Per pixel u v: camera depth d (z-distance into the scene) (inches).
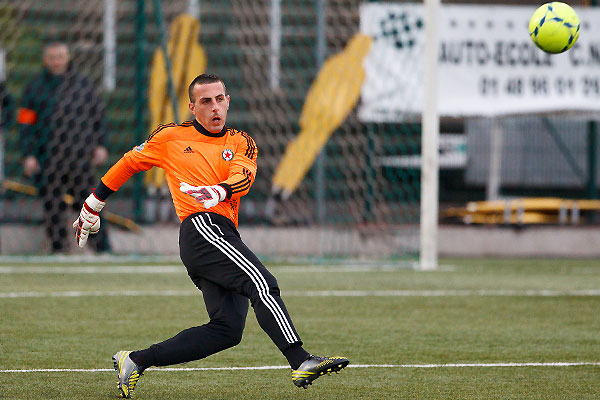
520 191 2166.6
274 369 695.1
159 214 1750.7
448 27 1892.2
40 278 1312.7
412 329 906.1
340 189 1980.8
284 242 1727.4
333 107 1802.4
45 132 1621.6
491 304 1100.5
